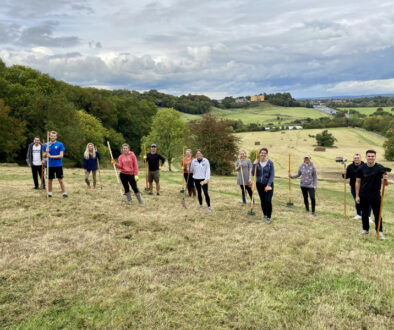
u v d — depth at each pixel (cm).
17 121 3195
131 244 621
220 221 845
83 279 465
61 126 3528
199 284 465
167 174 2359
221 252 599
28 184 1295
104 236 651
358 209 1012
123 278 472
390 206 1520
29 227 688
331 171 4078
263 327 371
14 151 3306
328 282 485
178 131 4394
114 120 6147
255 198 1335
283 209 1113
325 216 1024
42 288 432
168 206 1008
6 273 464
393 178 3112
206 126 3628
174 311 396
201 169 947
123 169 959
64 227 704
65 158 4219
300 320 384
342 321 382
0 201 900
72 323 364
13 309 383
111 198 1068
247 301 421
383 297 442
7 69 3741
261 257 576
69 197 1016
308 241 689
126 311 389
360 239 730
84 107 5641
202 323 373
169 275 492
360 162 975
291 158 6031
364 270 531
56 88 4481
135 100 7325
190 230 735
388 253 626
